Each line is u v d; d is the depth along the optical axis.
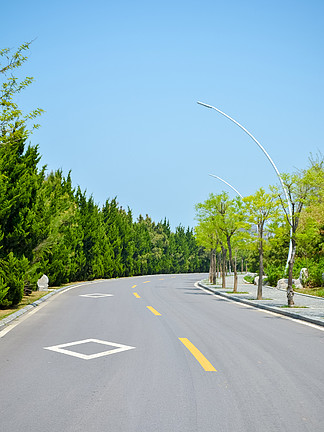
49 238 18.81
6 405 5.05
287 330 11.13
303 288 26.78
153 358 7.50
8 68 10.82
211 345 8.77
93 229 35.97
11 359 7.38
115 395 5.45
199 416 4.74
